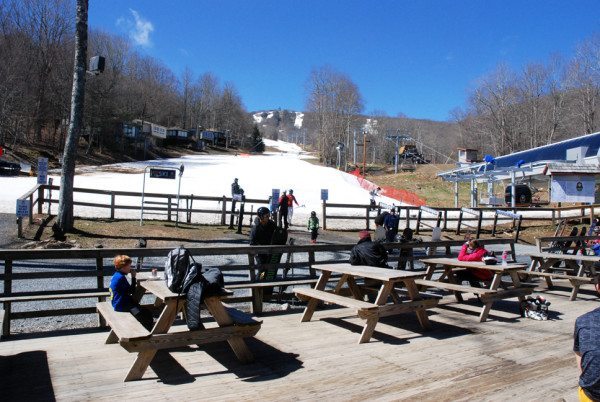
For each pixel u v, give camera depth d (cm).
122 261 544
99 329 623
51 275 615
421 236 2027
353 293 782
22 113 4978
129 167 4738
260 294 741
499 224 2448
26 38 5731
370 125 12150
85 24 1471
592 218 2119
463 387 443
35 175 3397
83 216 1752
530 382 458
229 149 13088
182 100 13512
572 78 6388
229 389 431
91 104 5591
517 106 7169
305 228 2016
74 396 407
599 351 258
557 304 841
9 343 557
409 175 5916
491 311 780
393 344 582
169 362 502
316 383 448
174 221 1833
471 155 6562
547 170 2550
